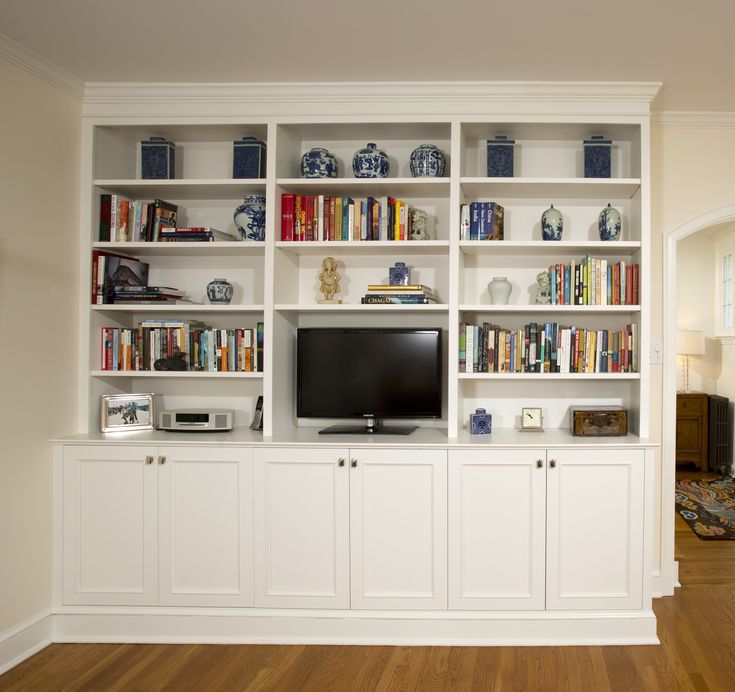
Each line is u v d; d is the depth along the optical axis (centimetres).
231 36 275
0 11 255
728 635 312
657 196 361
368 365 342
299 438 321
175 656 295
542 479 305
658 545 364
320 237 336
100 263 335
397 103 325
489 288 344
